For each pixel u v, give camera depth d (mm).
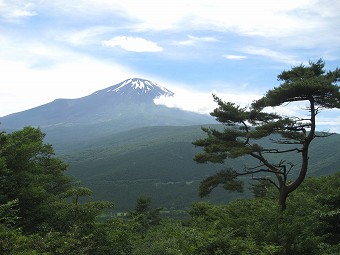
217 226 16156
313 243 11641
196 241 12508
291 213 14211
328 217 14609
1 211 10125
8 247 8438
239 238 12398
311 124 19766
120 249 11719
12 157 13914
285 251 11586
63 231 11805
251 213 18531
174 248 12773
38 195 13008
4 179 13094
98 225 11664
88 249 10328
